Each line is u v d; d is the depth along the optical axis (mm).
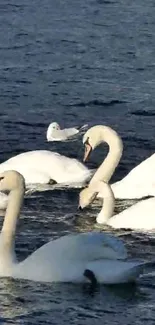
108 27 42469
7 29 41812
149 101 31719
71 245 17250
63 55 37594
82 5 47250
